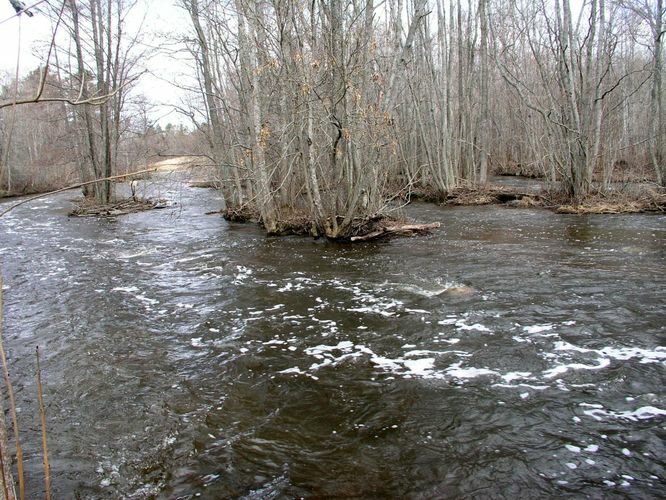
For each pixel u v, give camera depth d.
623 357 5.55
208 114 18.06
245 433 4.41
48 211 23.95
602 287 8.07
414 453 4.03
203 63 18.02
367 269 10.05
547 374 5.25
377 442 4.21
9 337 6.86
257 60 14.05
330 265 10.57
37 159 36.47
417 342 6.25
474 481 3.67
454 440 4.18
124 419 4.69
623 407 4.56
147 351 6.28
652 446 3.98
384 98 12.73
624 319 6.65
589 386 4.96
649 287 7.96
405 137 24.89
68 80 22.58
